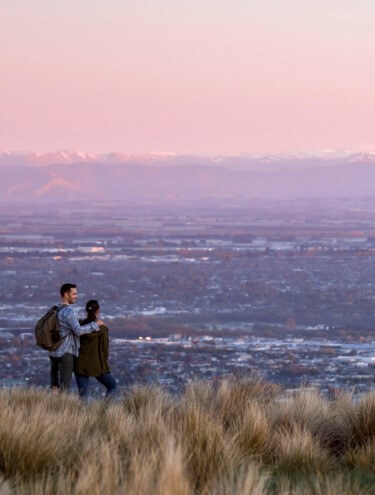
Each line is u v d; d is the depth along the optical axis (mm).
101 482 10297
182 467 11281
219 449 12820
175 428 14258
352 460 14438
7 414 14000
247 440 14656
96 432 13906
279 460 14258
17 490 10727
